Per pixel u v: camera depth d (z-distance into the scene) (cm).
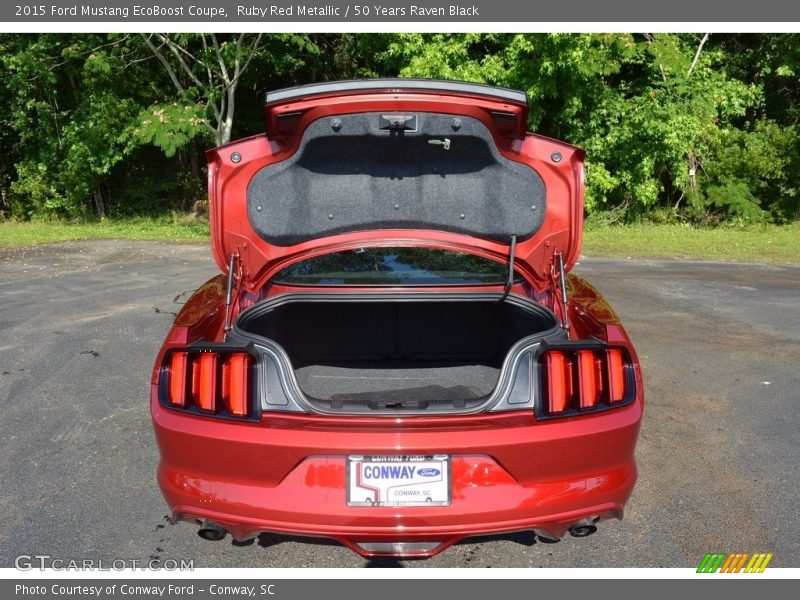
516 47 1457
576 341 238
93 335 595
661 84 1584
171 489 237
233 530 233
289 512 226
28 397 444
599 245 1252
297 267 334
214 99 1511
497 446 225
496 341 333
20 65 1697
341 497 227
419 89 261
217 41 1641
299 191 299
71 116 1797
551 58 1431
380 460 227
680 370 507
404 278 332
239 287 310
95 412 418
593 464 234
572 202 302
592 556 276
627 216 1644
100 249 1177
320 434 226
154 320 646
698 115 1579
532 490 230
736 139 1677
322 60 1862
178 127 1458
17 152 1928
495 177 297
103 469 345
